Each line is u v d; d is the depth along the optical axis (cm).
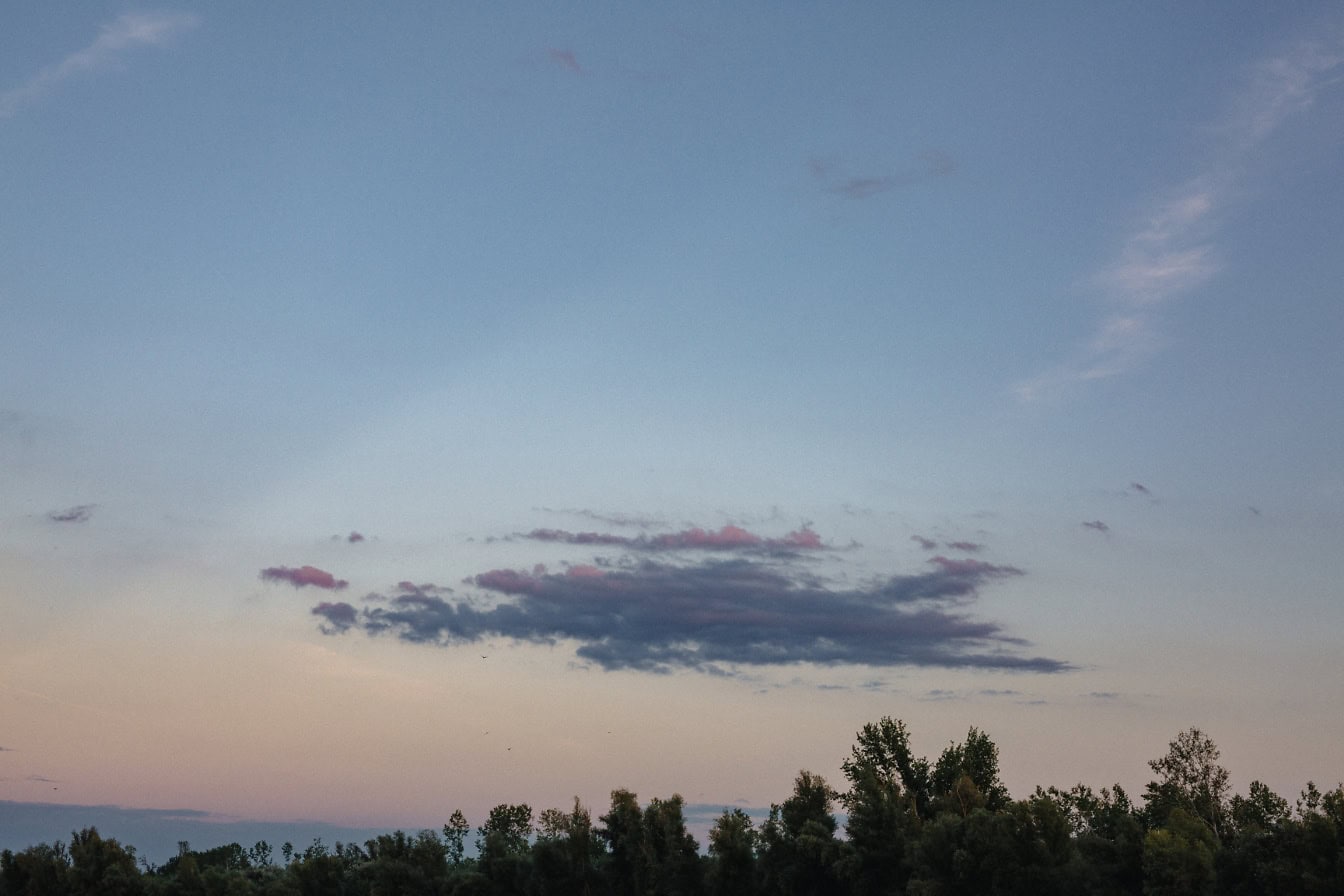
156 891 14225
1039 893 8919
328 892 13650
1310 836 8188
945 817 9594
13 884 14762
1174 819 9344
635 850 11169
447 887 12219
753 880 10412
